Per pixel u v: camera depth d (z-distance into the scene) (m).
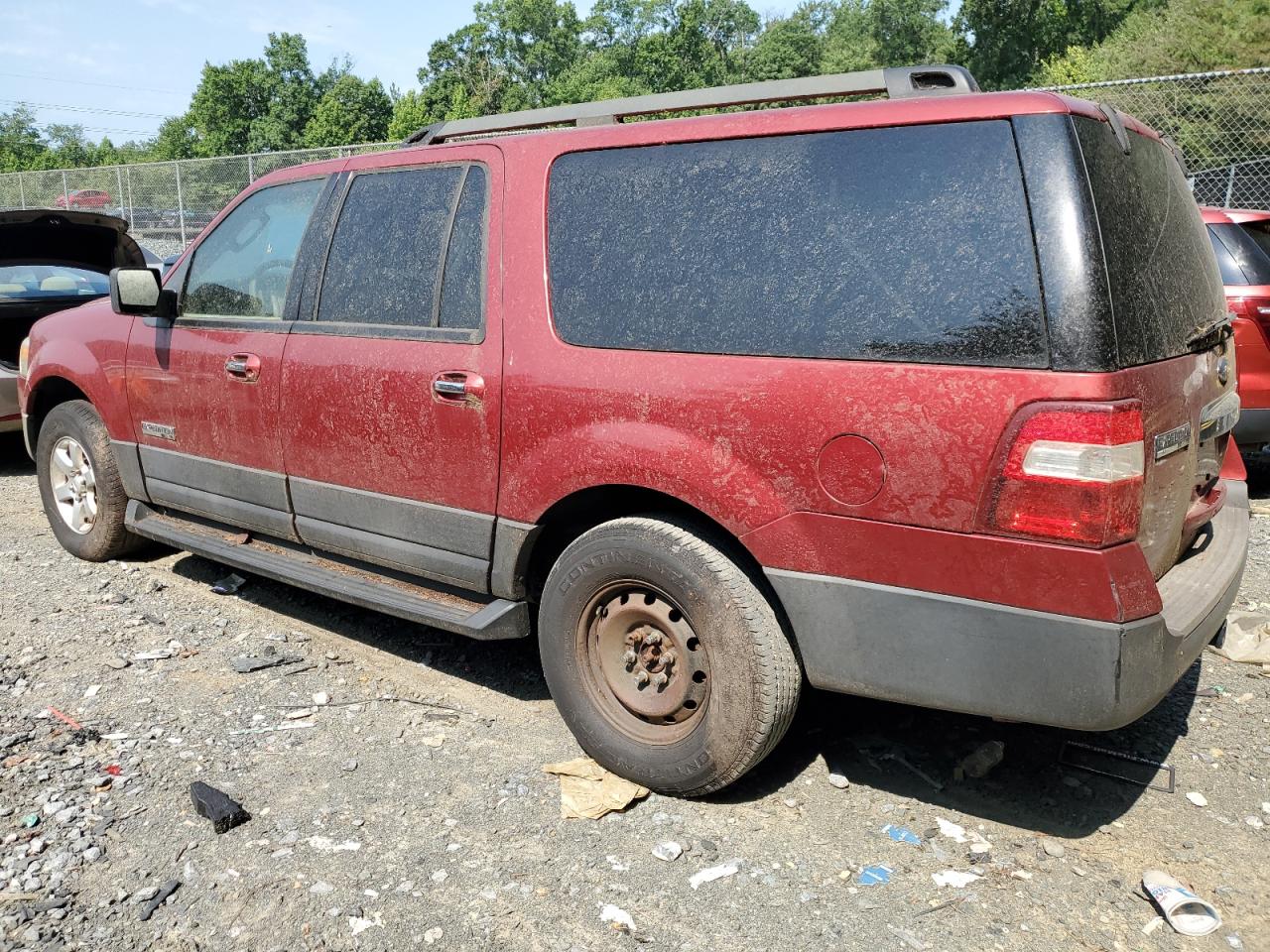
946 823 2.98
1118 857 2.82
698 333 2.92
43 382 5.34
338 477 3.87
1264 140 12.70
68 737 3.45
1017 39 59.12
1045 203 2.43
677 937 2.50
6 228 7.87
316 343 3.90
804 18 89.31
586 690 3.23
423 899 2.64
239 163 18.78
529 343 3.26
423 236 3.65
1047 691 2.47
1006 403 2.42
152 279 4.46
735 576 2.88
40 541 5.79
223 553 4.42
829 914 2.58
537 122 3.78
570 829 2.96
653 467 2.95
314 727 3.58
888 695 2.70
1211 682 3.90
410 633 4.46
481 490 3.41
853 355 2.65
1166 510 2.69
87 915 2.57
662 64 88.06
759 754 2.92
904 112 2.66
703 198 2.98
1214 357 3.09
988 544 2.48
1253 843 2.88
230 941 2.48
